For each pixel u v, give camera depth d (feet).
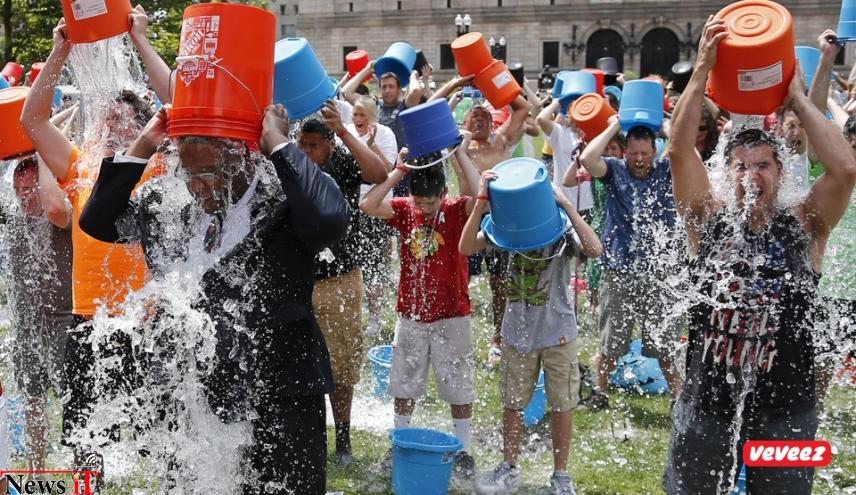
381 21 194.39
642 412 16.79
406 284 13.70
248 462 8.83
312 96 11.99
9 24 61.16
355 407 17.10
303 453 8.77
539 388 15.96
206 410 8.79
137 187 9.25
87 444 11.33
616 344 16.40
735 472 9.14
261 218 8.59
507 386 13.30
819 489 12.90
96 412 11.02
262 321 8.57
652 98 18.74
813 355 9.16
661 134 19.60
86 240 11.10
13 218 12.78
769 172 8.79
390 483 13.46
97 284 11.06
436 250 13.46
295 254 8.73
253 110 8.27
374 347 18.43
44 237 12.80
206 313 8.59
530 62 189.16
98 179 8.66
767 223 8.95
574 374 13.00
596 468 14.12
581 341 21.39
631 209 15.96
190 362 8.75
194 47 8.09
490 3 189.47
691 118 8.93
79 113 14.35
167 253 9.04
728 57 8.72
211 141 8.23
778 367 8.94
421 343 13.69
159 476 9.41
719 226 9.05
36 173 12.51
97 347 10.77
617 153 19.03
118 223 9.02
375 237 18.93
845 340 13.24
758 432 9.00
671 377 16.01
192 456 8.92
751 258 8.93
